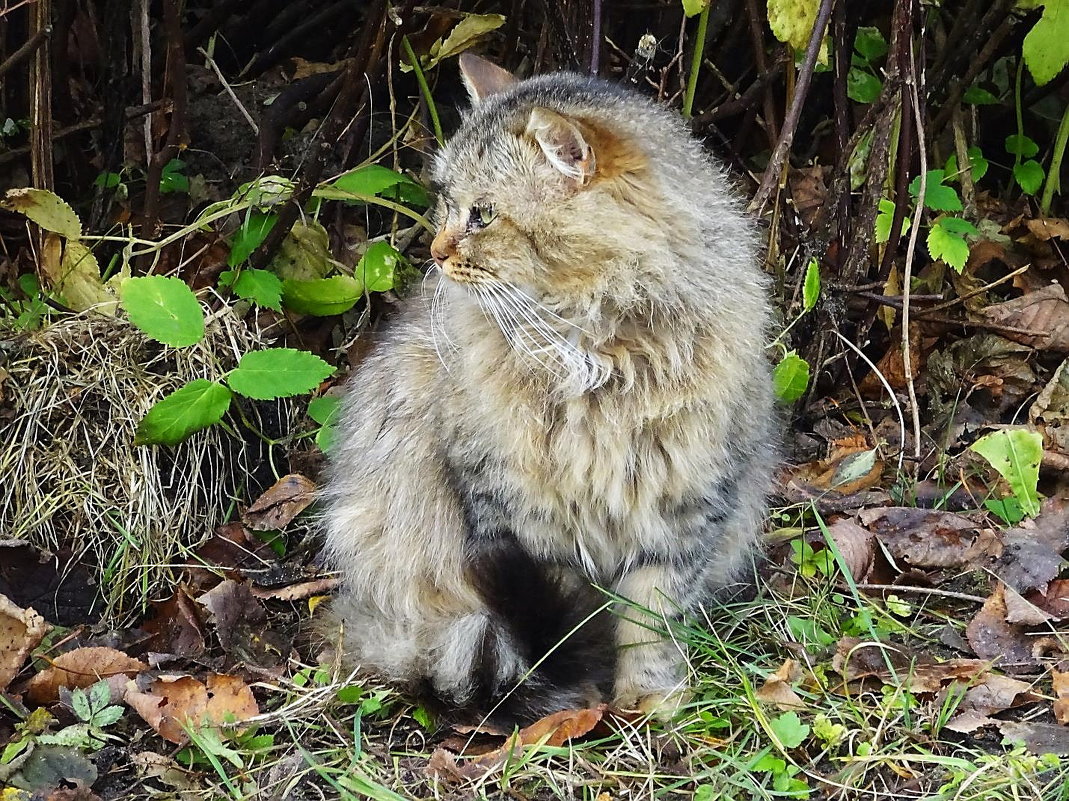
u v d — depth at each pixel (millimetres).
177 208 6438
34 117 5660
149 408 5305
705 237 4270
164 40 6730
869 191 5754
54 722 4254
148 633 4957
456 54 6359
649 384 4234
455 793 3943
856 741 4129
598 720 4273
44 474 5148
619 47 6715
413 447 4844
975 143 6812
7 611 4438
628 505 4371
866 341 6223
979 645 4617
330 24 7176
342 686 4434
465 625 4402
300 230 6082
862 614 4574
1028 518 5285
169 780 4004
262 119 6535
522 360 4285
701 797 3881
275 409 5715
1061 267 6590
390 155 6758
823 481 5770
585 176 4027
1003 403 6184
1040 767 3908
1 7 5914
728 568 4945
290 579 5246
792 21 5387
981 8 6770
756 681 4516
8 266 6027
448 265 4270
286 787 3969
